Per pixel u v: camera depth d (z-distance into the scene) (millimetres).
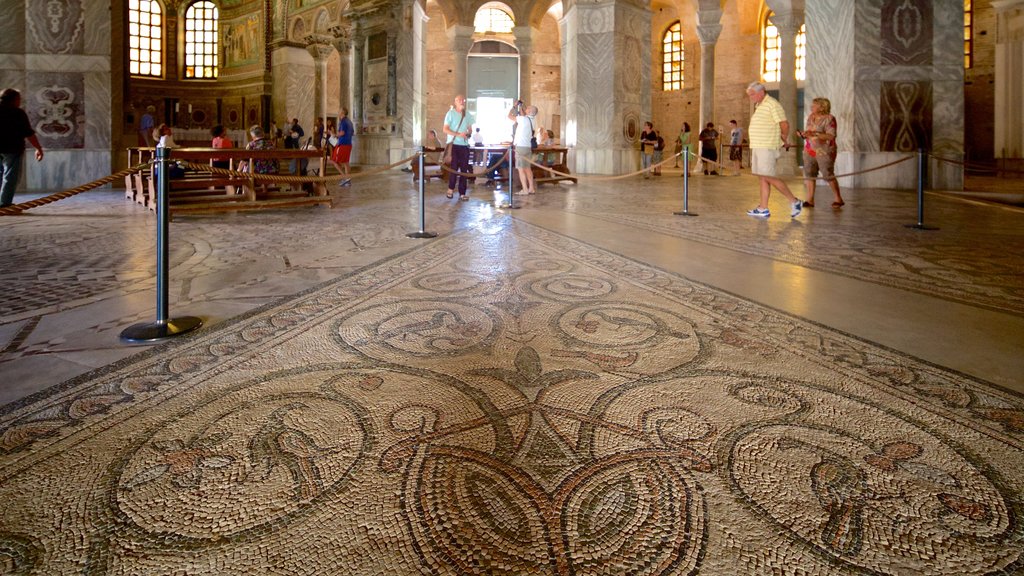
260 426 1800
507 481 1509
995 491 1445
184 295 3387
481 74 28766
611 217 7000
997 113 15344
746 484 1486
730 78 25219
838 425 1791
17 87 10633
